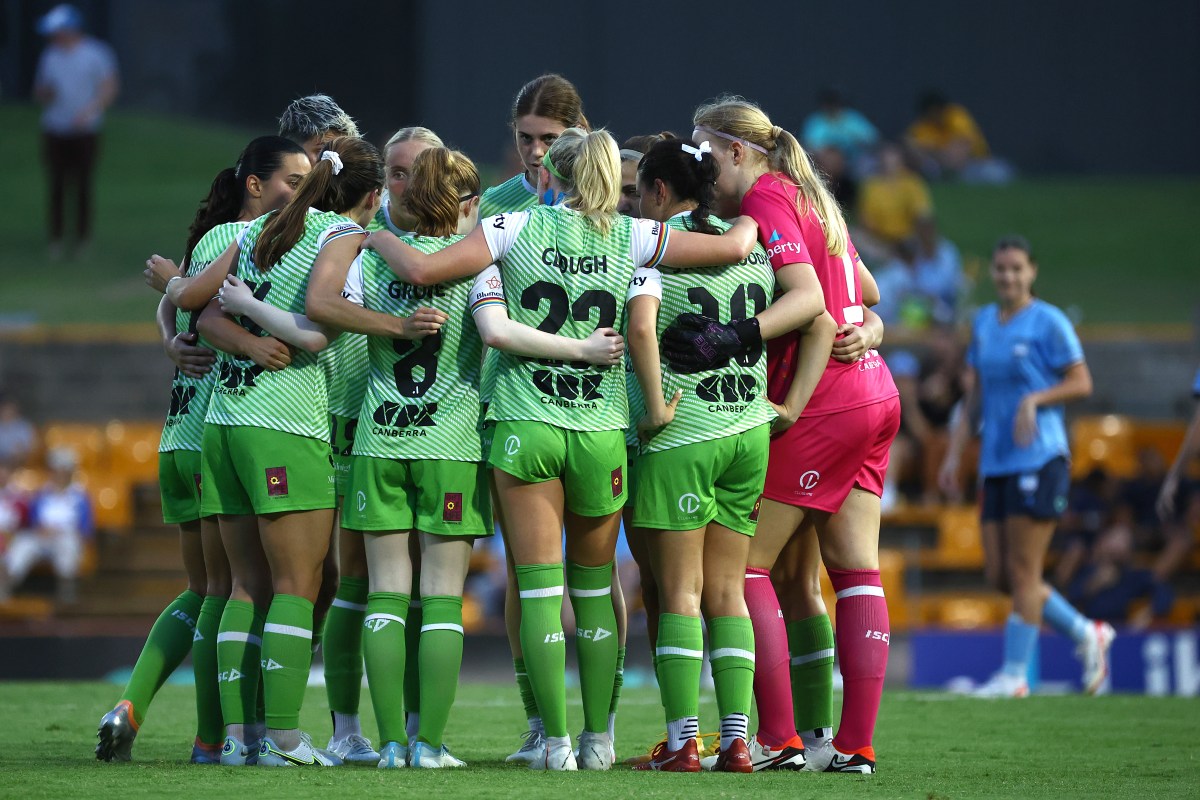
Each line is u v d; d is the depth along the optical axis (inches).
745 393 647.8
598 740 652.7
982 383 1180.5
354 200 690.8
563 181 676.1
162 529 1942.7
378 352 657.6
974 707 1012.5
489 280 638.5
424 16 3646.7
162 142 3602.4
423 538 654.5
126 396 2188.7
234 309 653.9
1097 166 3858.3
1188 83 3831.2
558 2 3659.0
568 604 1441.9
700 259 639.8
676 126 3698.3
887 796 546.0
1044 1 3826.3
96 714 896.9
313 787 543.8
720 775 610.9
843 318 677.3
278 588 655.1
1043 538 1149.7
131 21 3715.6
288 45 3688.5
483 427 686.5
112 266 2913.4
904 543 1911.9
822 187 687.1
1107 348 2239.2
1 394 2006.6
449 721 904.9
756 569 672.4
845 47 3772.1
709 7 3703.3
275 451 646.5
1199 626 1700.3
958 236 3348.9
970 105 3841.0
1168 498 1117.7
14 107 3740.2
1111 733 845.2
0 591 1811.0
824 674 690.8
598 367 637.3
